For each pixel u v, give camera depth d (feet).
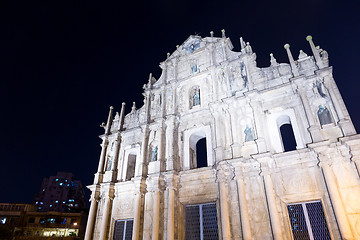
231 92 89.66
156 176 86.02
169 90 107.04
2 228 168.14
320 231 61.46
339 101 69.82
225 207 70.54
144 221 84.38
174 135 94.02
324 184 63.62
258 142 74.28
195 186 81.56
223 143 81.05
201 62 105.19
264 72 87.66
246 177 72.38
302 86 76.64
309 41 83.35
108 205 95.45
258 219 66.49
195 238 76.33
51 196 335.26
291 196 66.28
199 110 93.56
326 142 64.23
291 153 68.59
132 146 106.01
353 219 57.26
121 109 119.75
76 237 173.37
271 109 80.74
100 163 108.17
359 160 60.64
